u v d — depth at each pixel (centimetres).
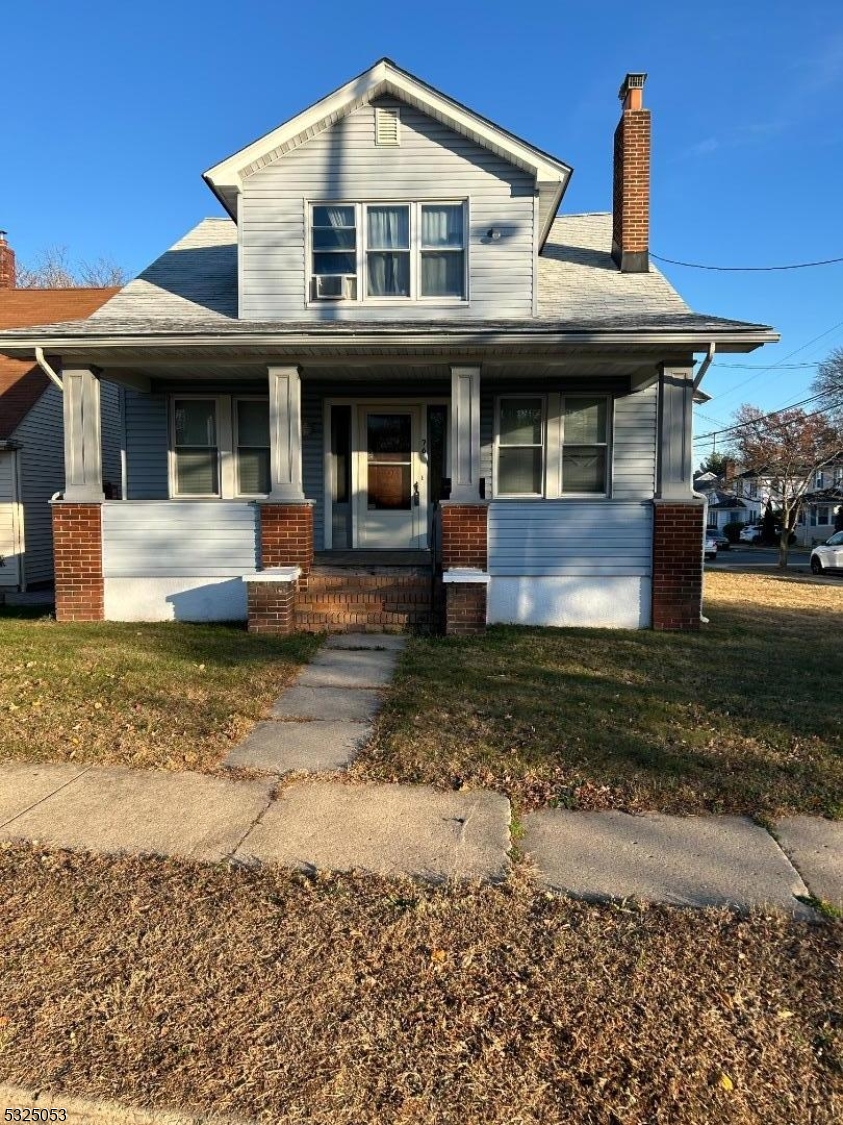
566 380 1130
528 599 929
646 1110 219
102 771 463
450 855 362
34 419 1502
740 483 4600
